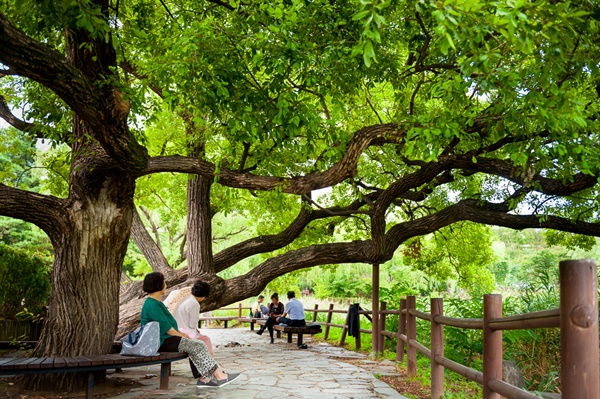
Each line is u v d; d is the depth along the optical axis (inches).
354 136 324.2
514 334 349.4
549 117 235.6
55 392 266.8
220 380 277.9
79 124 300.2
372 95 513.0
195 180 493.4
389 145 414.9
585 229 443.5
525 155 270.8
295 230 522.3
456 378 338.6
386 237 453.4
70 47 264.2
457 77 242.4
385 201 422.3
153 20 393.4
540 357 363.6
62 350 276.4
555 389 316.5
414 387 298.5
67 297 280.2
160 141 544.1
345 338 605.9
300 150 385.1
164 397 257.4
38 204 273.4
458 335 384.8
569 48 195.2
